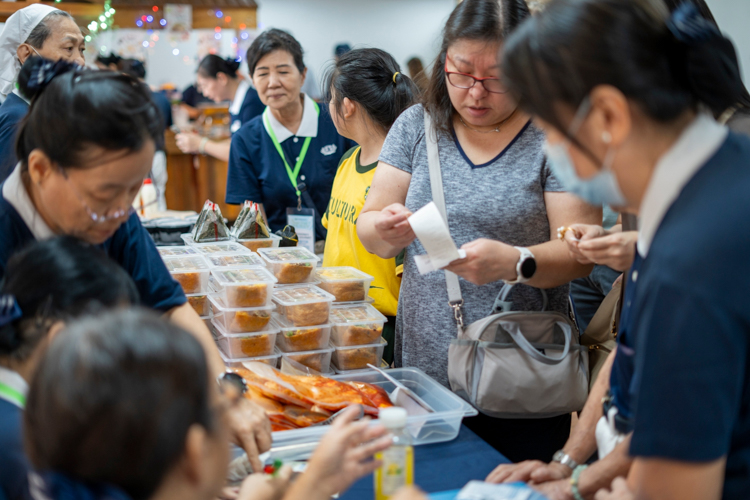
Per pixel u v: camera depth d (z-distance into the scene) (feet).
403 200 6.05
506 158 5.56
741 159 2.59
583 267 5.35
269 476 3.43
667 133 2.65
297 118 10.72
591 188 2.85
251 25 25.59
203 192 18.67
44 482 2.14
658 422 2.46
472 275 5.02
